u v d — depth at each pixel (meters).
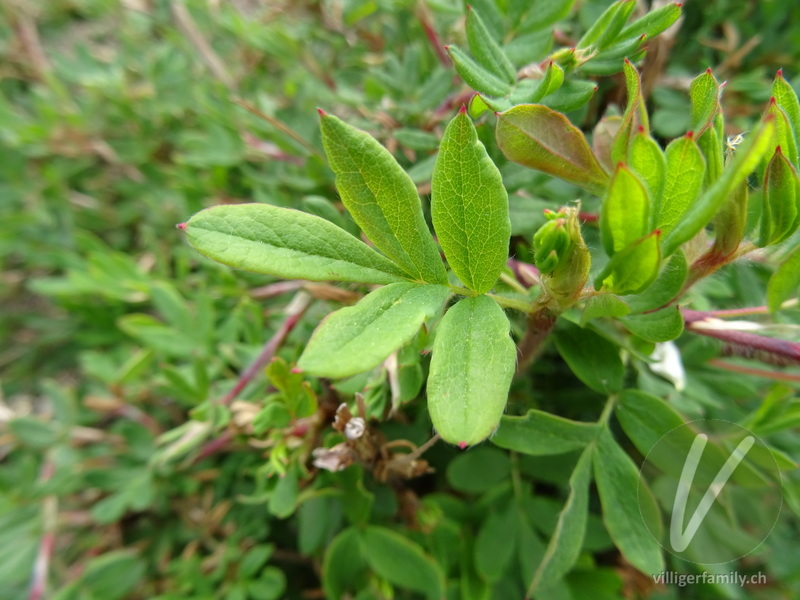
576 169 0.06
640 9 0.09
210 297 0.11
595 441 0.07
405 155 0.09
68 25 0.20
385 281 0.05
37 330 0.17
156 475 0.11
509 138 0.06
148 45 0.18
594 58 0.07
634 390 0.07
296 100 0.12
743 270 0.09
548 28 0.08
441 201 0.05
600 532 0.09
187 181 0.13
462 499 0.10
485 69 0.07
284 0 0.15
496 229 0.05
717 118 0.05
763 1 0.12
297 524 0.11
